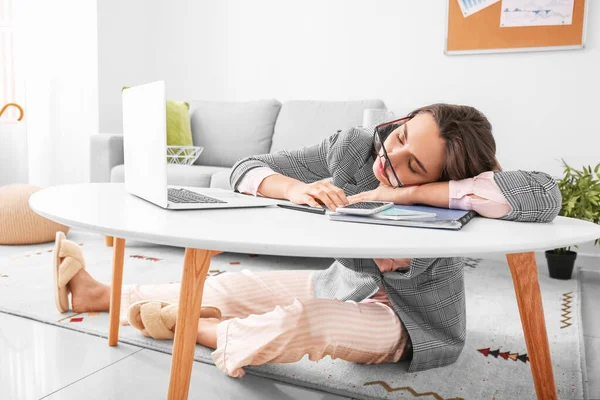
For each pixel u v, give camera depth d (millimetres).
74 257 1723
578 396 1261
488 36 2998
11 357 1415
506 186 1009
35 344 1507
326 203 1048
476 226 916
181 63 3840
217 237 742
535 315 1068
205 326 1451
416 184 1120
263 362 1191
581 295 2252
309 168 1396
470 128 1058
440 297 1284
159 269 2373
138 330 1619
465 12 3035
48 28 3723
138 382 1283
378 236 780
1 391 1222
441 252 708
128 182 1249
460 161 1057
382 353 1259
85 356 1432
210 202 1052
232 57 3684
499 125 3033
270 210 1045
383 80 3283
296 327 1133
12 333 1587
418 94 3205
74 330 1618
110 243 2816
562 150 2908
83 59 3672
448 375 1351
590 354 1575
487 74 3031
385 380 1311
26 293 1961
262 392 1241
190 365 950
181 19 3805
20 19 3725
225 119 3373
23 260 2461
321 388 1265
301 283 1498
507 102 3004
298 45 3486
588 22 2807
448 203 1053
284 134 3180
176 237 745
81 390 1237
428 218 905
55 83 3768
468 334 1672
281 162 1384
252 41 3611
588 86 2830
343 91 3395
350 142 1267
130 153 1207
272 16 3535
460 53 3066
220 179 2672
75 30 3662
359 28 3314
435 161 1066
